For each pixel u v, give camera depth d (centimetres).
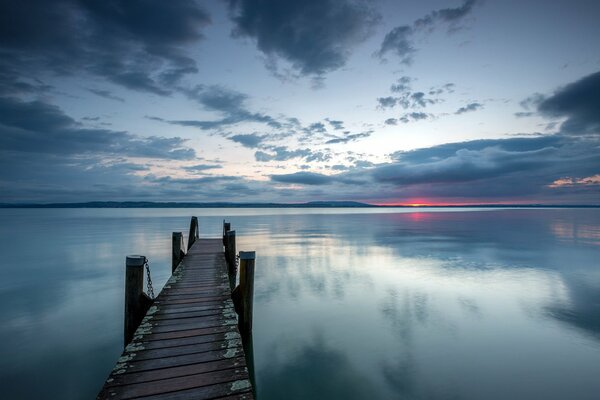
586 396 657
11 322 1091
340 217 10044
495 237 3550
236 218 9288
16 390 695
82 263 2091
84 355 856
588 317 1088
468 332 973
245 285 820
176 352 522
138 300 664
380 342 904
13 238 3497
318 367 775
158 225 5775
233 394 423
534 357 816
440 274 1717
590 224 5825
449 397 658
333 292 1391
